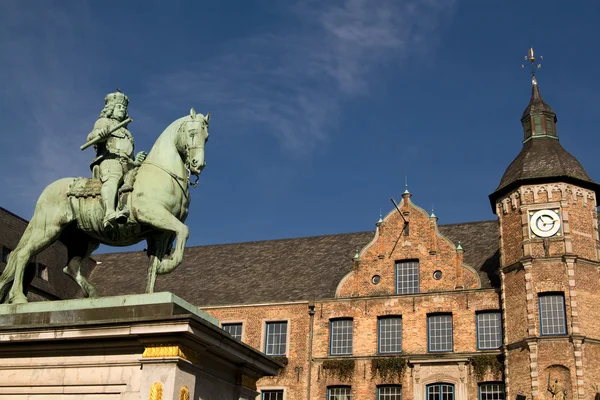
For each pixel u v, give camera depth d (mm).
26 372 10703
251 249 41750
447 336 32156
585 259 29422
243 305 35562
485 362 30750
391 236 34594
